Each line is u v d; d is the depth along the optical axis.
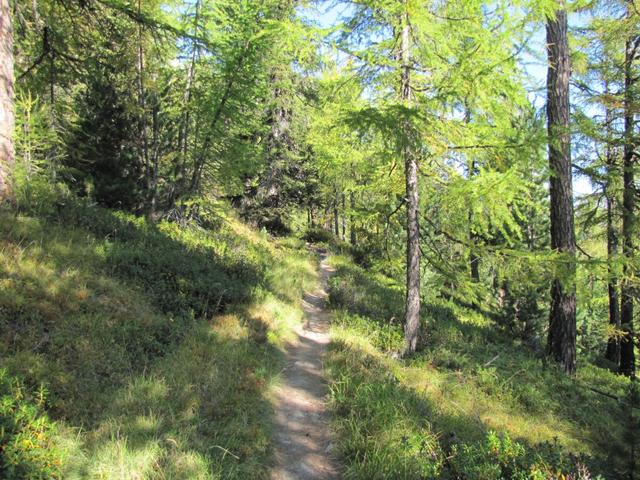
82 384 5.11
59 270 7.09
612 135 15.10
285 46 8.57
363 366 8.11
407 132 7.83
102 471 3.97
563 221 10.90
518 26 7.05
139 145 15.56
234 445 5.07
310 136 11.53
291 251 20.81
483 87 7.57
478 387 8.73
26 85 10.72
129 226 11.00
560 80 10.77
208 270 10.49
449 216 9.90
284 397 6.93
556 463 4.34
